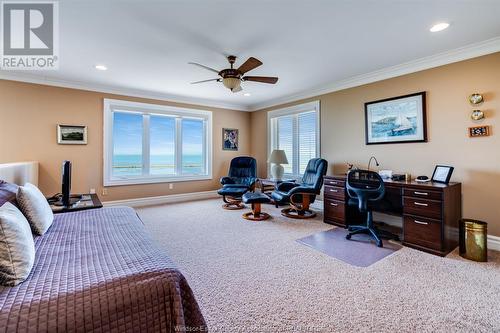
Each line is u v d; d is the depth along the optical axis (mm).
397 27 2416
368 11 2148
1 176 2271
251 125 6504
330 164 4484
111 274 1104
